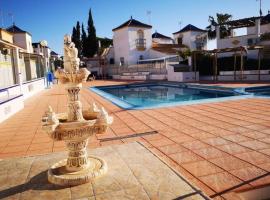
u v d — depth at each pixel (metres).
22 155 6.38
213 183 4.33
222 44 31.91
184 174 4.76
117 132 8.14
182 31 48.72
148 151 5.98
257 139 6.70
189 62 29.84
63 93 21.36
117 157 5.65
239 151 5.86
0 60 14.58
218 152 5.85
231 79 25.94
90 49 53.00
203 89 21.88
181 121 9.24
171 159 5.56
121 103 14.32
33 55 24.47
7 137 8.21
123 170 4.94
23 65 21.23
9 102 11.75
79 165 4.86
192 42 47.91
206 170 4.89
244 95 15.38
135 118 10.12
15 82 16.86
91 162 5.23
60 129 4.51
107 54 48.69
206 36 46.72
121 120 9.88
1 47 14.74
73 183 4.44
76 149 4.84
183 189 4.10
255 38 29.22
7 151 6.78
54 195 4.15
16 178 4.82
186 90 23.75
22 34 31.80
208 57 28.55
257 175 4.55
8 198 4.11
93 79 40.38
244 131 7.52
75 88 4.88
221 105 12.28
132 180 4.51
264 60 25.67
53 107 13.98
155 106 12.74
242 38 30.23
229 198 3.83
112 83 31.19
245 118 9.23
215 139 6.88
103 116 4.77
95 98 17.38
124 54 45.50
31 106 14.69
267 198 4.18
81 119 5.02
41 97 18.95
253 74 24.53
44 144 7.24
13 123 10.32
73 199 4.00
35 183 4.59
